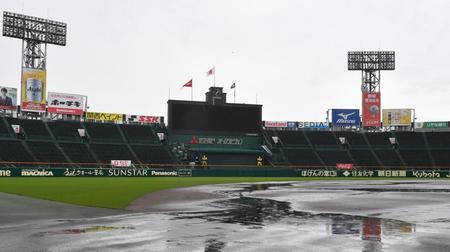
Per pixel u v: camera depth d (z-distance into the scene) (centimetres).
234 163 8400
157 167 7712
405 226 1634
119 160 7481
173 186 4278
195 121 8431
